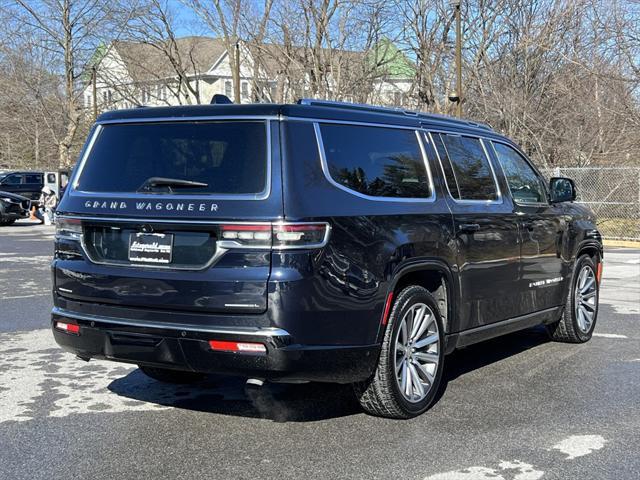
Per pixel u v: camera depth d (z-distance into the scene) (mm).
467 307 5684
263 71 33156
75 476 4113
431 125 5738
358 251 4609
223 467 4250
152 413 5254
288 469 4223
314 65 30094
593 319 7785
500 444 4637
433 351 5312
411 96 30469
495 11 27641
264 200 4348
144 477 4102
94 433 4824
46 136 41812
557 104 25953
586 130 24672
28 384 5984
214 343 4328
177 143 4762
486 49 27859
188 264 4453
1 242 20344
